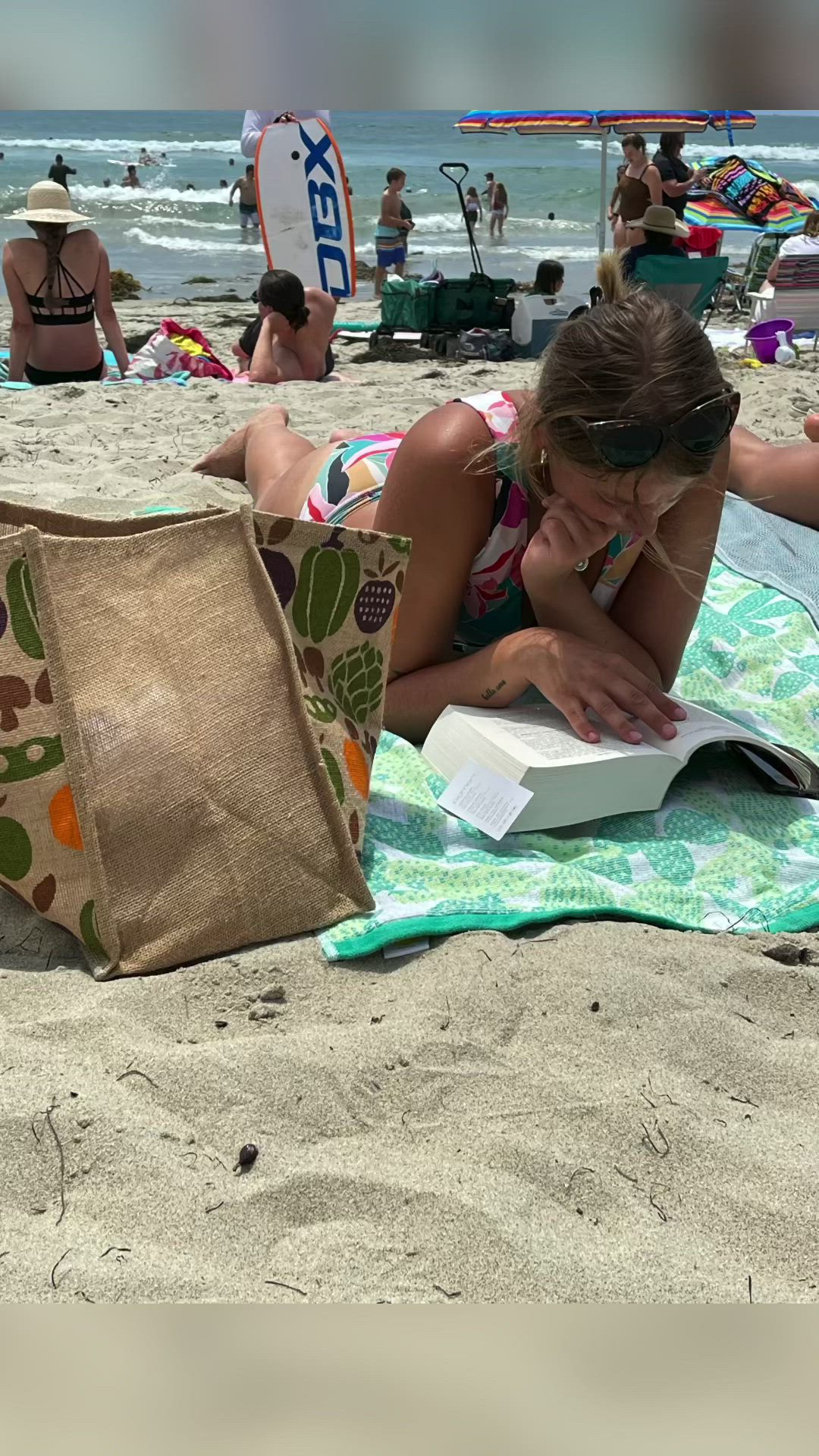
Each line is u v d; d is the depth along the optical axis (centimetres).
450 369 839
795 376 767
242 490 472
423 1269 147
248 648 231
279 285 781
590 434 221
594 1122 172
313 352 805
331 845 226
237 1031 194
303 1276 145
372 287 1625
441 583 275
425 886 236
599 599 289
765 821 267
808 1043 193
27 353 785
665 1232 154
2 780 217
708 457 226
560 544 255
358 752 247
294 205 969
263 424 461
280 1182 160
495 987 202
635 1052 188
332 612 246
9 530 233
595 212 2572
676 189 1122
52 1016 195
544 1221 155
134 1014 197
